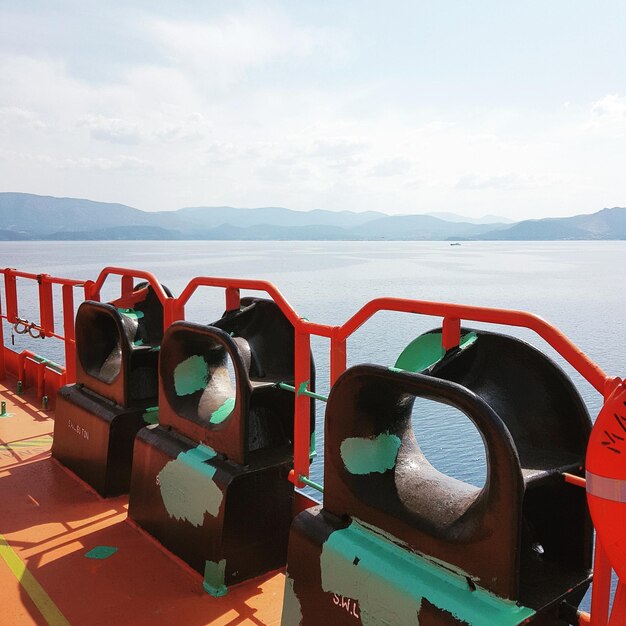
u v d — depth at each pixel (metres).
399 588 2.03
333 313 30.12
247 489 3.02
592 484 1.56
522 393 2.20
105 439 4.07
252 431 3.28
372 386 2.29
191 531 3.16
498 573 1.83
